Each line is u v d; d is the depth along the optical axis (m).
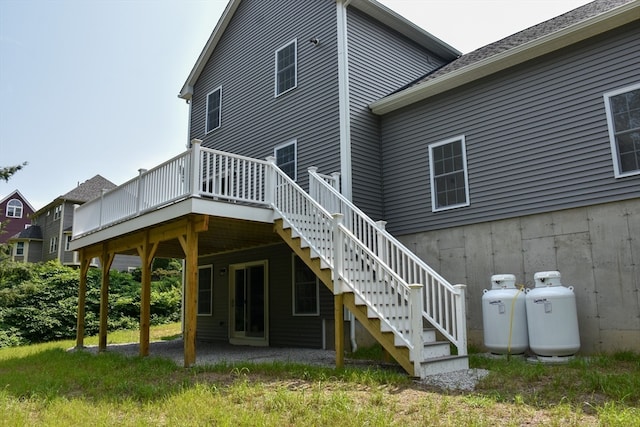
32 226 35.72
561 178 8.00
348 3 10.73
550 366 6.47
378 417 3.94
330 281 7.35
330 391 5.22
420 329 5.90
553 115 8.22
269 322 11.67
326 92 10.77
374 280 7.49
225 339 13.05
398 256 7.51
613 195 7.37
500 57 8.66
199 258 14.54
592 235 7.55
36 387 6.04
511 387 5.18
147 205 9.02
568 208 7.86
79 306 12.14
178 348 11.34
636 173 7.16
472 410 4.26
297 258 11.18
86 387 6.06
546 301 7.16
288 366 6.88
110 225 10.38
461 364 6.30
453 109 9.72
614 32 7.63
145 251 9.34
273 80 12.30
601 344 7.29
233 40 14.03
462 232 9.27
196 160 7.80
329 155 10.48
